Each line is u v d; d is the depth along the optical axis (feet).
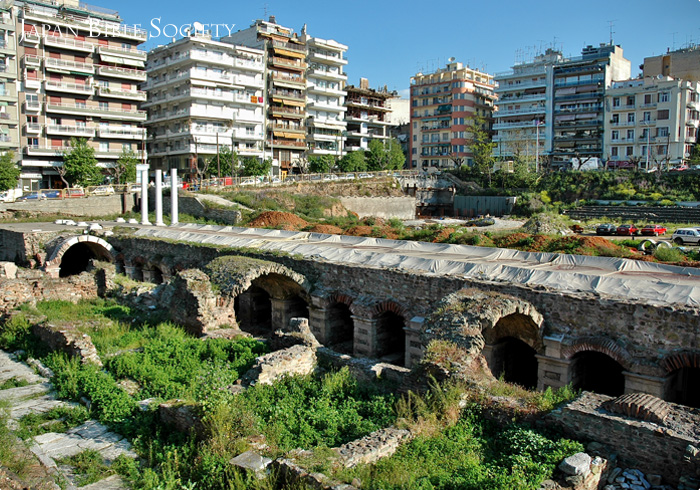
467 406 40.75
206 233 113.39
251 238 99.19
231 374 51.08
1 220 150.20
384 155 298.97
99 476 36.68
